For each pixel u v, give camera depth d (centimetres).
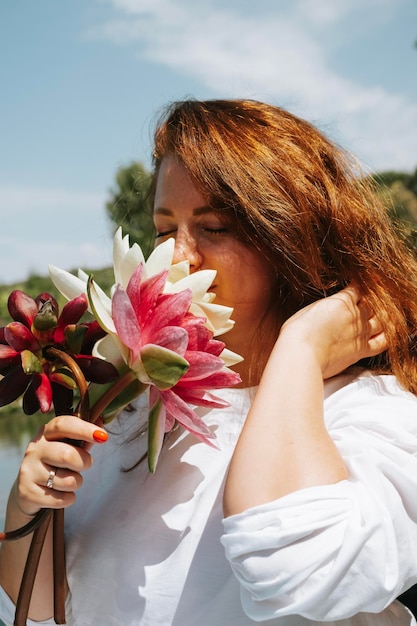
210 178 106
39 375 85
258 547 80
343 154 121
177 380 82
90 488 112
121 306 81
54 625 105
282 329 101
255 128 111
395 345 107
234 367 111
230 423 108
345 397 101
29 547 101
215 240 108
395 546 81
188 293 84
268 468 85
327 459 86
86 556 105
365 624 94
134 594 99
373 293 108
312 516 80
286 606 80
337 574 78
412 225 128
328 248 112
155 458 86
